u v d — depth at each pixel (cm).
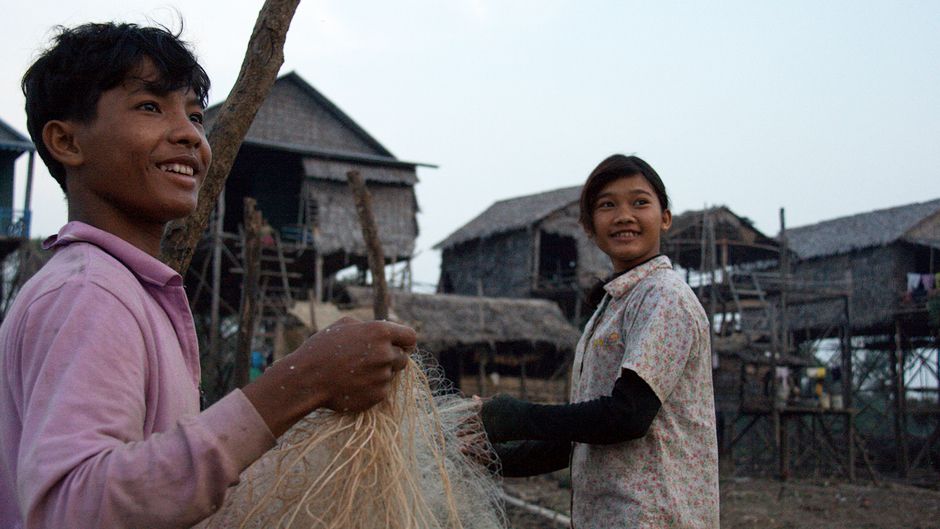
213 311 1611
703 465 183
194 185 115
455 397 167
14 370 93
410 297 1742
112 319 93
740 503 1130
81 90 107
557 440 173
